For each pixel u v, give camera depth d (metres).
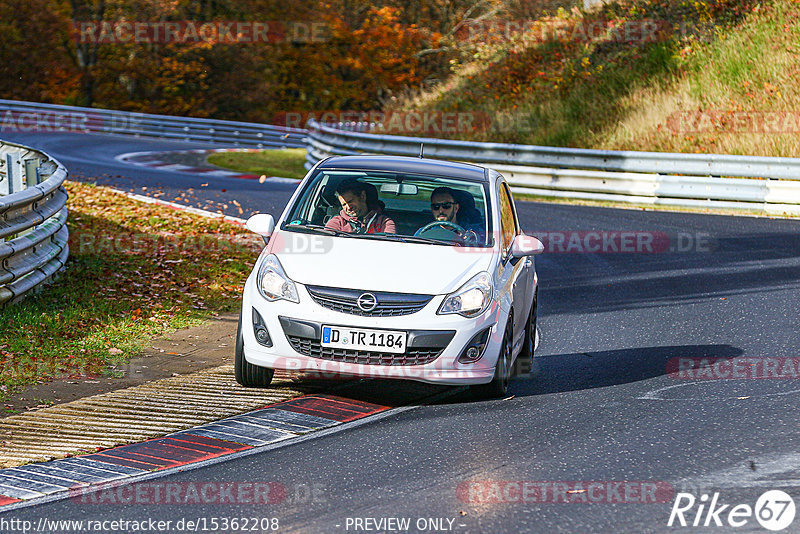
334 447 21.94
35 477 19.83
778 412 24.59
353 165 29.84
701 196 70.69
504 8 190.25
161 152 112.31
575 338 34.69
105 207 61.25
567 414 24.72
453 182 29.38
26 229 36.28
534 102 108.12
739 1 110.19
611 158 75.56
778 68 96.38
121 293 38.84
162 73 193.25
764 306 39.47
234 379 28.12
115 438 22.44
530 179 78.12
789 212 67.75
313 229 27.47
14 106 141.50
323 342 24.69
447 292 25.16
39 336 31.48
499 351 25.64
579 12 129.50
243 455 21.36
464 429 23.38
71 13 187.12
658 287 44.06
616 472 20.09
